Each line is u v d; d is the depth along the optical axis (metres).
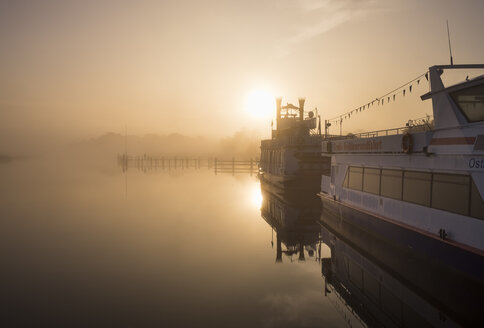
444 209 12.80
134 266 15.69
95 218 27.16
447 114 12.59
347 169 22.23
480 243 11.02
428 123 15.19
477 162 11.16
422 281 13.86
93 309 11.29
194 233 22.27
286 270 15.32
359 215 19.94
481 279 10.80
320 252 18.27
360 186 20.22
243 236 21.52
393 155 16.42
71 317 10.74
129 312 11.09
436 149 13.18
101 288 13.07
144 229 23.33
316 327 10.21
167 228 23.69
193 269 15.30
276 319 10.66
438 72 13.23
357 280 14.24
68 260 16.53
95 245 19.23
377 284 13.81
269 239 20.83
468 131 11.61
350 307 11.55
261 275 14.70
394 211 16.28
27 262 16.23
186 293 12.63
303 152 36.72
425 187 14.02
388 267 15.70
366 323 10.47
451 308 11.41
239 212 30.06
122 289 13.01
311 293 12.81
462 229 11.82
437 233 13.14
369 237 18.89
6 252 17.91
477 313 10.87
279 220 26.56
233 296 12.45
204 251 18.14
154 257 17.03
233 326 10.17
